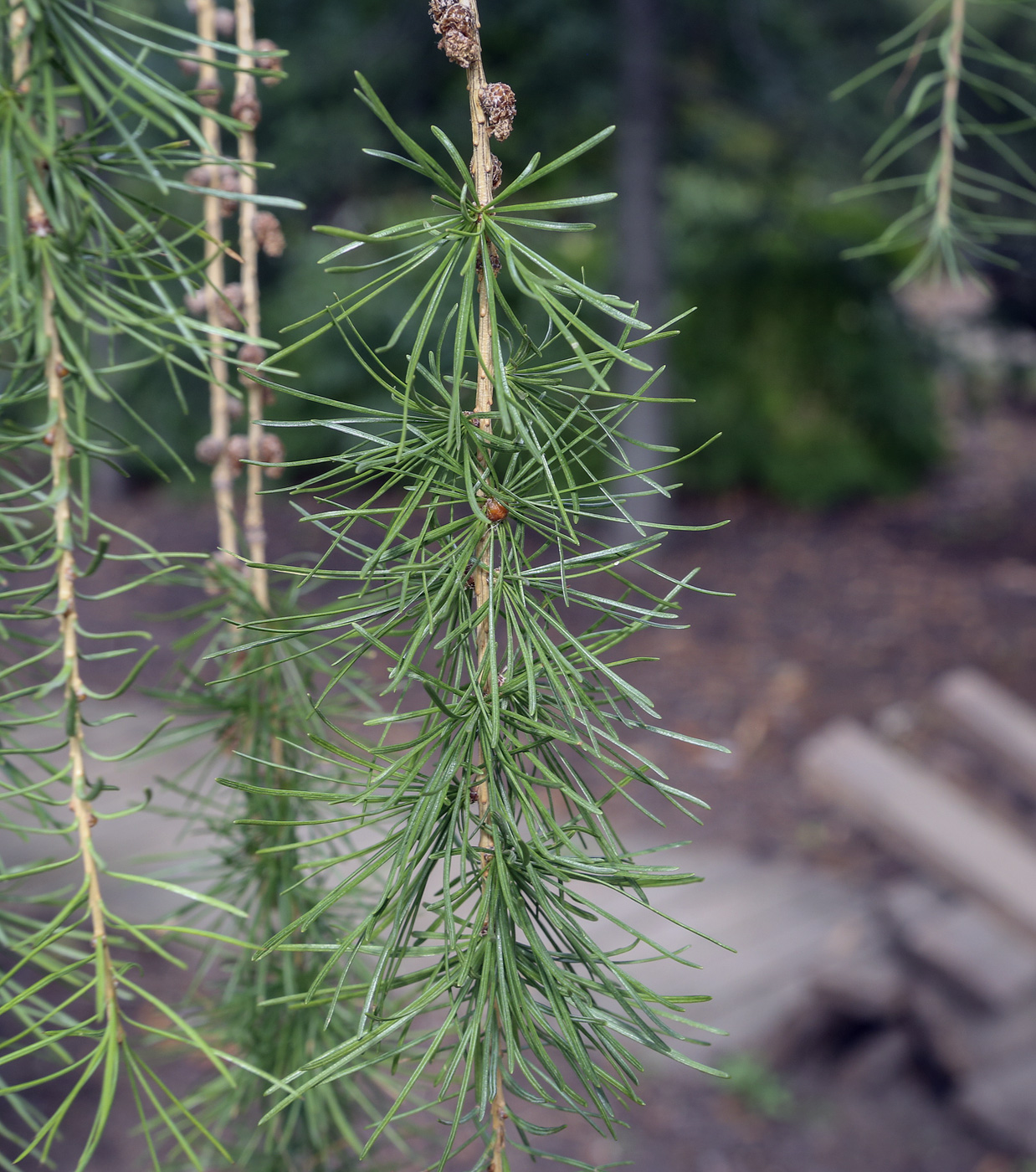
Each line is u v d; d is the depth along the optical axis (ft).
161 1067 4.00
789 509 14.71
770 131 11.52
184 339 0.86
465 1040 0.83
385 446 0.84
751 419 14.92
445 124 9.44
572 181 11.10
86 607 11.14
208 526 13.66
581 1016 0.85
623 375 11.63
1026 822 4.95
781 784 7.95
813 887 6.48
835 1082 5.16
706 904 6.30
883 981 5.08
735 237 13.94
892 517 14.43
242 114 1.17
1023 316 10.84
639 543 0.85
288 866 1.23
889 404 15.19
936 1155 4.63
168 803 5.90
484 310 0.84
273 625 1.23
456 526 0.86
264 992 1.24
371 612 0.84
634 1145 4.64
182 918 1.24
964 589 11.73
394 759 0.86
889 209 11.74
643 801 7.72
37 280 0.89
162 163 0.88
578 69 9.80
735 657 10.18
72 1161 3.63
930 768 5.27
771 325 14.99
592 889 6.35
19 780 0.91
